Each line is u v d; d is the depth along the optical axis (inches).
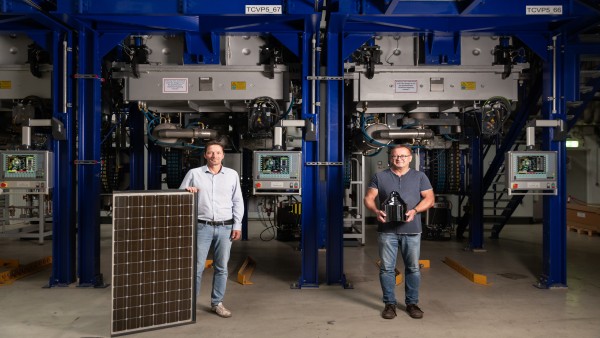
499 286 181.8
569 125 213.2
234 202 144.3
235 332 127.4
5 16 163.9
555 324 134.7
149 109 229.6
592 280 192.1
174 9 160.1
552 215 180.9
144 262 125.2
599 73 203.0
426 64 201.2
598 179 429.4
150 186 276.4
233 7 160.1
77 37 183.2
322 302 157.8
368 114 242.4
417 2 161.3
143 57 198.5
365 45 201.3
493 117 202.7
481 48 204.7
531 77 217.3
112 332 120.8
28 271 205.9
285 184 177.5
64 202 180.7
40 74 197.2
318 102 179.2
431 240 316.2
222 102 212.5
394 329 130.3
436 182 303.4
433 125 256.5
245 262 216.7
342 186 180.1
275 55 195.2
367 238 328.5
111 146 273.6
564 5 160.4
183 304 132.2
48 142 253.6
